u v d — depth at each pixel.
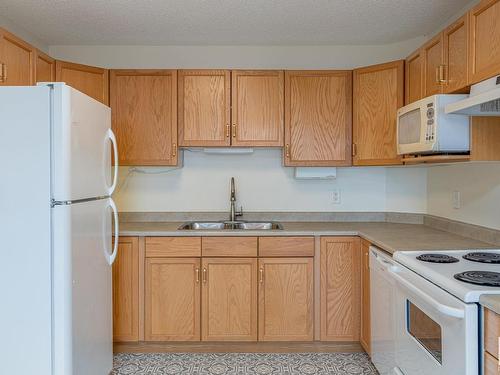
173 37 3.00
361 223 3.11
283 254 2.69
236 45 3.20
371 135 2.82
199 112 2.94
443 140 1.93
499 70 1.59
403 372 1.84
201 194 3.26
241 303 2.70
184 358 2.67
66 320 1.71
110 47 3.20
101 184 2.12
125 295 2.70
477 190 2.29
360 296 2.68
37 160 1.68
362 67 2.93
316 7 2.47
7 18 2.63
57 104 1.68
